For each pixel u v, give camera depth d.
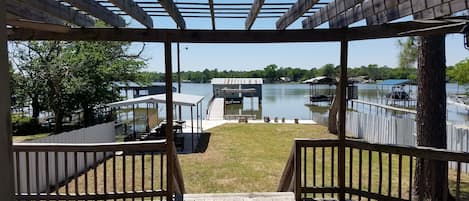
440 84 5.64
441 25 3.02
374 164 8.89
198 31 4.04
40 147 3.93
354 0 2.72
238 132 15.77
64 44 12.81
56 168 4.00
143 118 21.44
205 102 44.78
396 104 34.75
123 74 15.05
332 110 15.35
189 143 13.02
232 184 7.36
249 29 3.98
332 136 14.51
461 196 6.12
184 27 3.97
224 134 15.16
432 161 3.73
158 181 7.41
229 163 9.43
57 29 3.21
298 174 4.29
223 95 38.66
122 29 3.93
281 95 55.84
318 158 9.57
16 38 3.75
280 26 3.95
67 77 12.48
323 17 3.53
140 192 4.12
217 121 20.78
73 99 13.01
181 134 13.96
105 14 3.43
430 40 5.62
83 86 12.78
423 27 3.28
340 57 4.06
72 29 3.85
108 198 4.05
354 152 10.41
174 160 4.52
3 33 0.57
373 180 7.30
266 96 53.47
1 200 0.56
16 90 12.34
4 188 0.56
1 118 0.56
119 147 4.06
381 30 3.65
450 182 6.99
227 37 4.08
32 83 12.35
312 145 4.29
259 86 38.94
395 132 11.28
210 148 11.88
